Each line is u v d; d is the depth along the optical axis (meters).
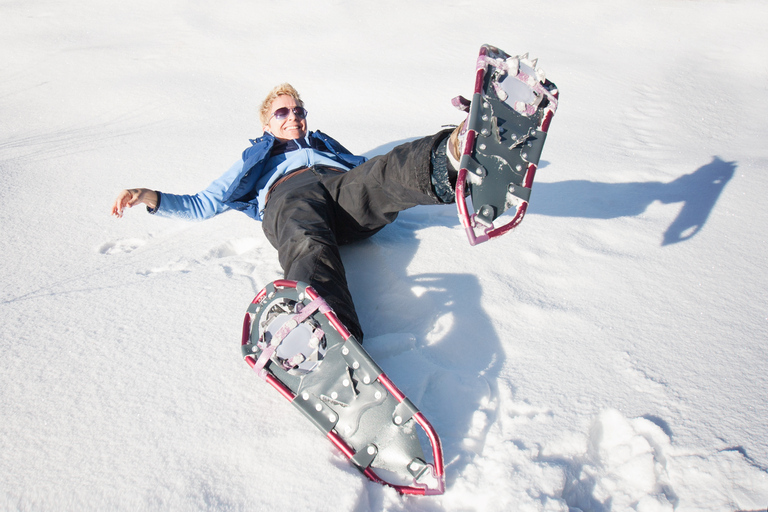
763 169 3.22
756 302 2.04
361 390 1.46
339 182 2.23
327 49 6.29
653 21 7.47
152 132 4.12
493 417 1.59
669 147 3.77
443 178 1.83
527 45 6.51
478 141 1.65
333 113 4.48
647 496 1.36
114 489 1.35
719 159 3.44
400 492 1.39
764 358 1.76
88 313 1.99
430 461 1.45
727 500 1.33
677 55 6.34
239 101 4.82
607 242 2.48
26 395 1.62
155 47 6.36
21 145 3.89
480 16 7.54
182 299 2.07
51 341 1.84
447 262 2.30
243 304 2.03
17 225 2.69
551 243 2.45
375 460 1.42
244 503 1.32
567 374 1.72
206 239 2.57
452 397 1.66
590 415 1.56
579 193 2.98
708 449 1.44
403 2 7.99
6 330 1.89
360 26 7.06
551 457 1.46
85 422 1.53
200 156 3.62
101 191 3.12
